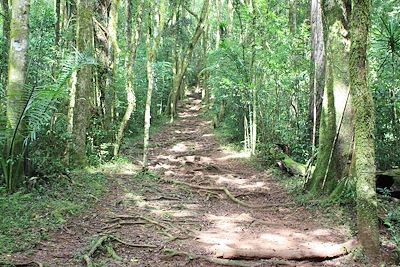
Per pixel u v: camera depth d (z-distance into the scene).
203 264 5.34
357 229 6.18
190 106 30.69
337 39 8.26
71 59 8.27
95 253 5.42
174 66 25.45
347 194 7.52
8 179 7.36
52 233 6.01
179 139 18.06
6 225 5.91
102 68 12.87
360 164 5.63
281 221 7.51
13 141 7.39
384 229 6.32
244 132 16.08
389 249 5.68
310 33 13.09
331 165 8.36
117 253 5.62
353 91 5.66
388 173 7.79
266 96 14.19
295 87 13.14
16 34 7.47
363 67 5.63
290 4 17.34
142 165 11.65
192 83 40.25
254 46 13.42
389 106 8.98
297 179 10.30
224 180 11.03
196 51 36.00
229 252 5.56
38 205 6.83
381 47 7.98
